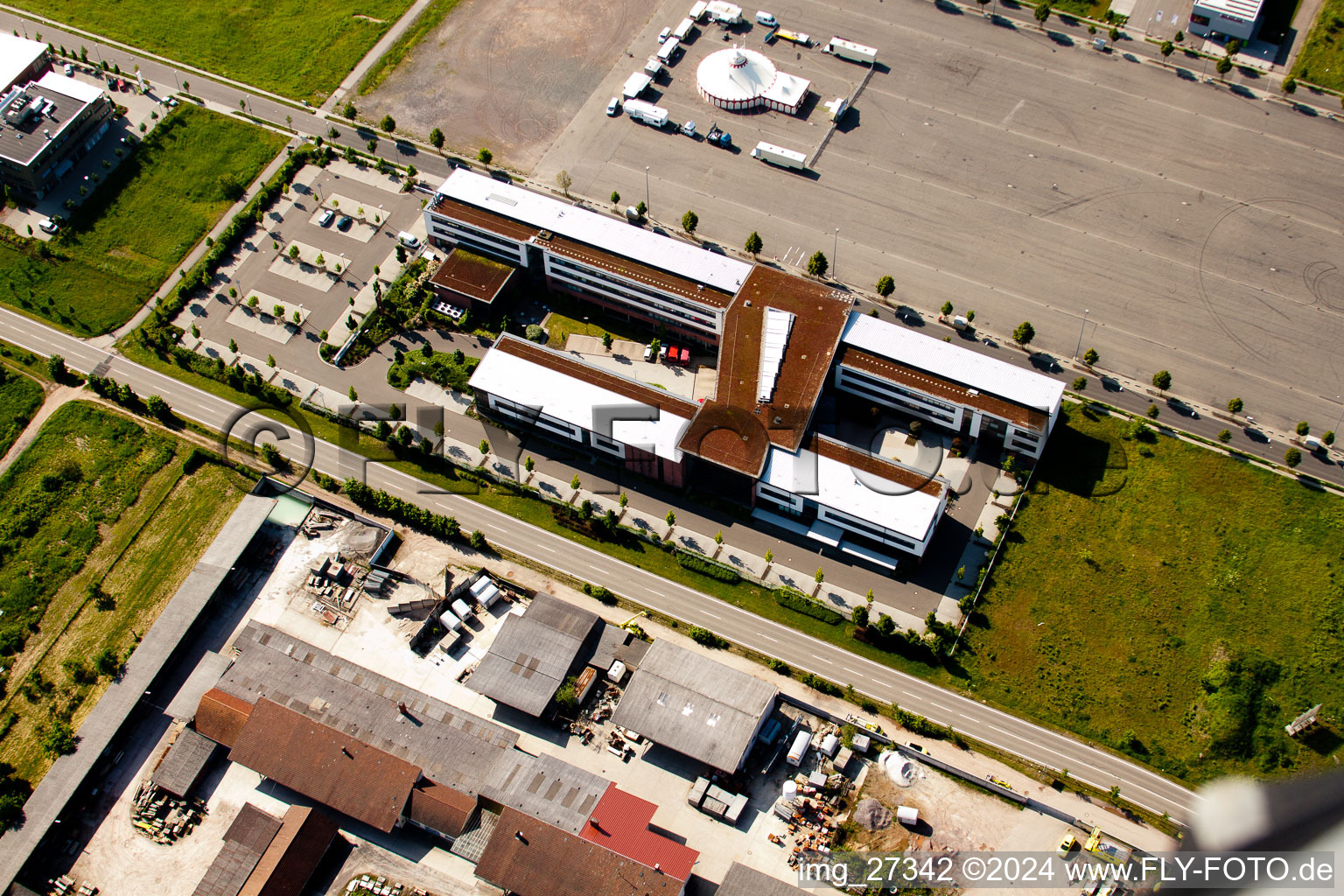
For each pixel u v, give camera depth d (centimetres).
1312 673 18612
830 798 17675
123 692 18812
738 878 16412
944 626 19475
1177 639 19225
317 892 16962
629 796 17225
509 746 18075
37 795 17762
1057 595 19912
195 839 17538
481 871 16388
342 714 18512
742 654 19375
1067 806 17500
